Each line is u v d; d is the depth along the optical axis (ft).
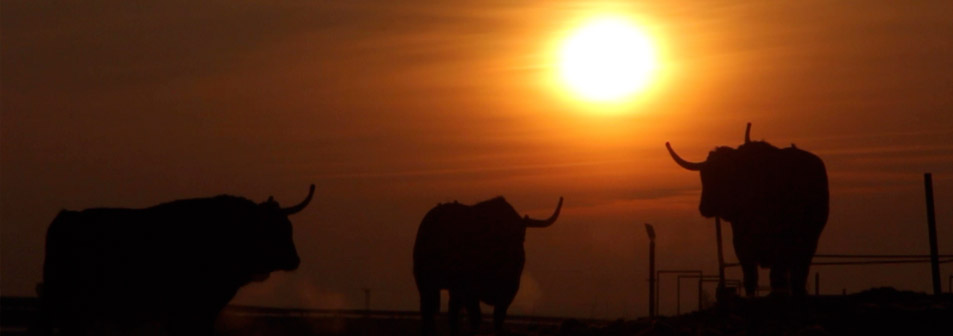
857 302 156.87
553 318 249.34
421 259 189.06
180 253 168.76
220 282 170.91
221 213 170.50
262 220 171.73
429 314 190.29
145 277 168.14
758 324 149.48
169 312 170.30
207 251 169.37
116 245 167.84
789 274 172.35
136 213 170.19
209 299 170.60
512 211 192.95
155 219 169.58
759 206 171.73
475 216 188.44
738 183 174.91
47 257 169.37
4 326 206.69
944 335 137.39
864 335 140.36
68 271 168.14
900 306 143.95
